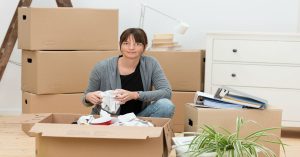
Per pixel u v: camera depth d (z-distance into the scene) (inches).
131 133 77.6
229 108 99.6
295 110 141.1
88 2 168.7
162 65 146.3
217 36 142.1
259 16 163.8
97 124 86.0
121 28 168.2
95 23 141.4
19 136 135.6
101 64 106.6
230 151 80.0
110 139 80.0
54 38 136.9
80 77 141.1
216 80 143.4
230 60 142.2
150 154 80.0
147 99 102.7
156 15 167.9
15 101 171.5
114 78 105.3
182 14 167.3
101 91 104.0
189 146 84.2
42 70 136.1
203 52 151.7
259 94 141.9
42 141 81.0
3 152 116.8
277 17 163.0
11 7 167.9
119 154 80.3
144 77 106.7
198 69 146.2
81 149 80.6
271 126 100.0
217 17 165.8
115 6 168.4
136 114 107.2
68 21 138.2
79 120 90.0
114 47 144.4
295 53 139.0
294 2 161.8
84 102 104.8
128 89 106.0
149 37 168.1
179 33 154.8
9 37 150.5
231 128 99.0
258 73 141.3
